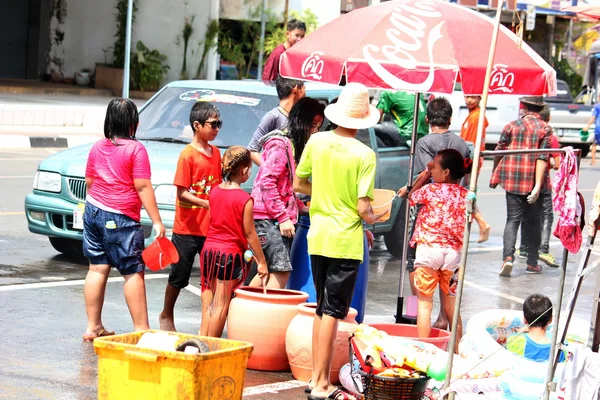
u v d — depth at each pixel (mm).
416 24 8719
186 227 9641
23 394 7836
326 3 42250
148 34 41438
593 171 29859
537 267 15016
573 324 9258
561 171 6785
